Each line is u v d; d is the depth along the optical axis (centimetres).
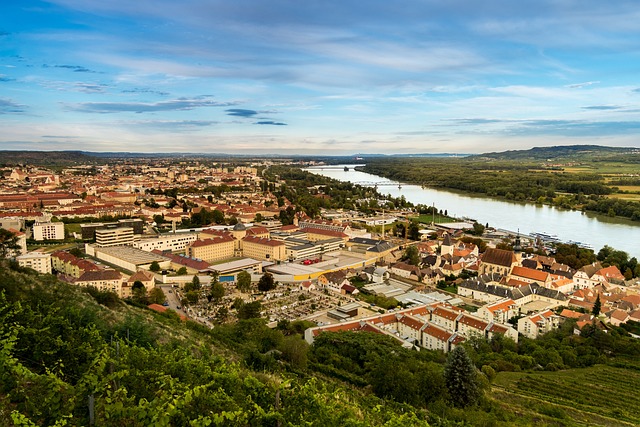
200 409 8188
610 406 18000
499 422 14400
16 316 11050
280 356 18575
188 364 9838
